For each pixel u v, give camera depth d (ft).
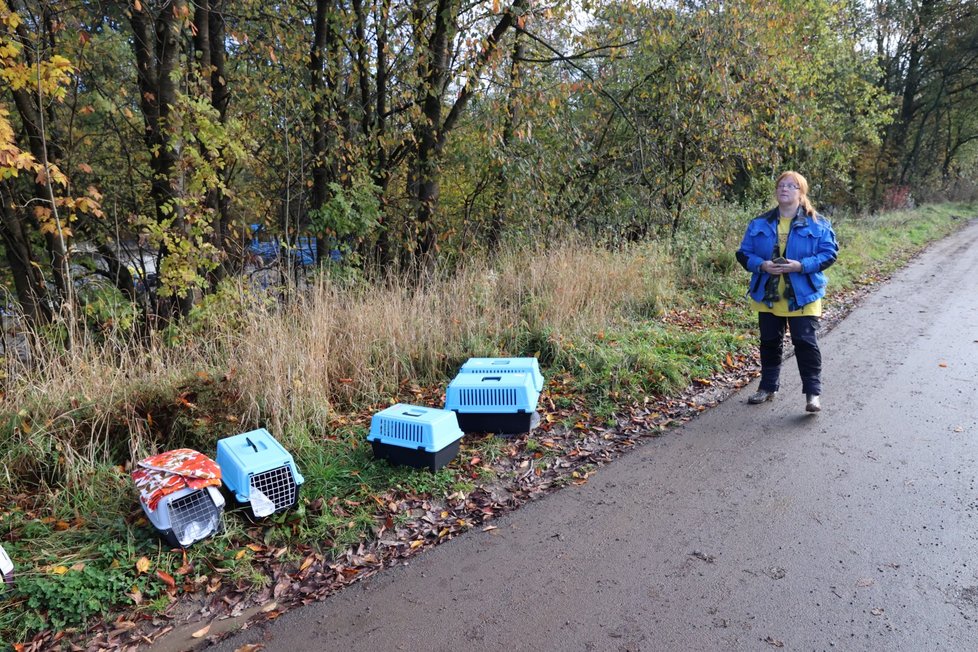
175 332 18.44
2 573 9.12
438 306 20.62
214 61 27.58
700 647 7.88
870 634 7.93
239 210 30.89
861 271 37.55
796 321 15.40
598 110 36.37
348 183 29.89
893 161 93.25
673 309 25.91
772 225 15.51
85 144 28.53
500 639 8.22
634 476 12.80
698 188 33.63
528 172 28.02
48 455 12.22
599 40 32.53
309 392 14.87
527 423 14.56
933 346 21.01
